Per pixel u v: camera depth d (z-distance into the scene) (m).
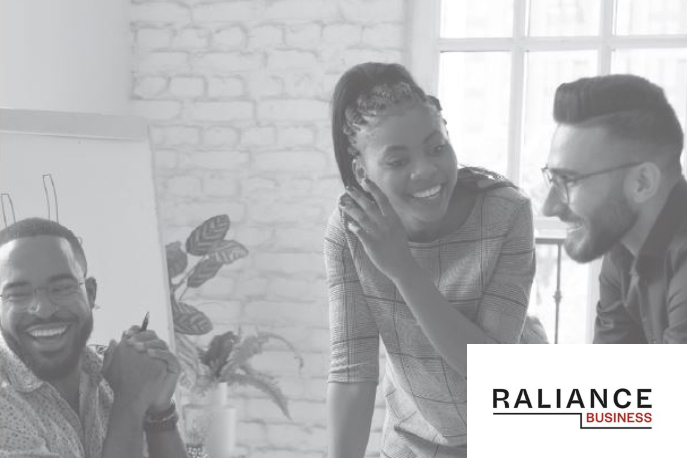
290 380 3.79
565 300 3.72
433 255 1.80
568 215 1.47
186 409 3.50
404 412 2.00
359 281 1.88
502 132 3.64
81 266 1.86
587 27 3.56
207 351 3.50
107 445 1.79
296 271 3.78
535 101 3.60
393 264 1.71
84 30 3.65
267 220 3.79
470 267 1.78
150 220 1.93
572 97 1.44
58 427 1.76
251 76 3.79
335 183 3.75
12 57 3.24
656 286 1.49
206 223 3.55
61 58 3.51
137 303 1.90
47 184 1.88
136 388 1.83
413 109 1.68
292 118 3.77
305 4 3.74
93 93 3.71
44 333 1.79
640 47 3.50
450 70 3.67
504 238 1.76
